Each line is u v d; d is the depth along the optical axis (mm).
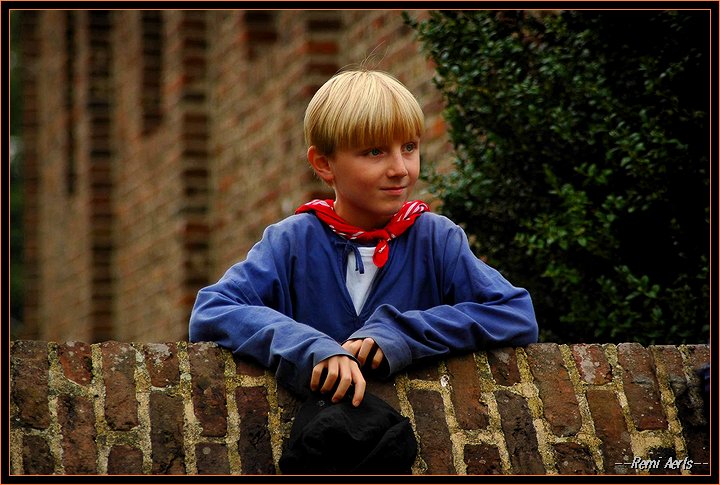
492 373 6570
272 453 6078
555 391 6598
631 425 6594
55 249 26016
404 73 13766
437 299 6859
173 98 19875
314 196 15367
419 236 6902
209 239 19203
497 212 9906
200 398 6195
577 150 9477
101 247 22891
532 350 6750
